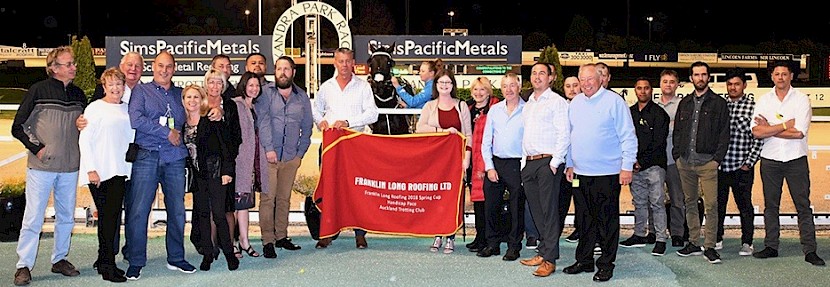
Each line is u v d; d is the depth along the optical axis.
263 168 6.62
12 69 33.78
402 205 7.12
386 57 8.21
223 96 6.36
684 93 19.88
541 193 6.21
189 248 7.18
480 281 6.00
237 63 11.52
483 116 6.98
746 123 6.86
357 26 35.81
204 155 6.12
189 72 11.39
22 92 24.80
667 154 7.19
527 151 6.26
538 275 6.14
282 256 6.85
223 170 6.15
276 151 6.94
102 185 5.88
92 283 5.89
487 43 11.65
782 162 6.69
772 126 6.65
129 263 6.09
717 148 6.66
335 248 7.21
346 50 7.33
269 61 11.56
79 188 10.02
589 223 6.17
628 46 41.12
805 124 6.63
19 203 7.43
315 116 7.46
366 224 7.20
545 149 6.17
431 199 7.07
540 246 6.43
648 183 7.08
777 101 6.73
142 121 5.78
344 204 7.22
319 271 6.29
